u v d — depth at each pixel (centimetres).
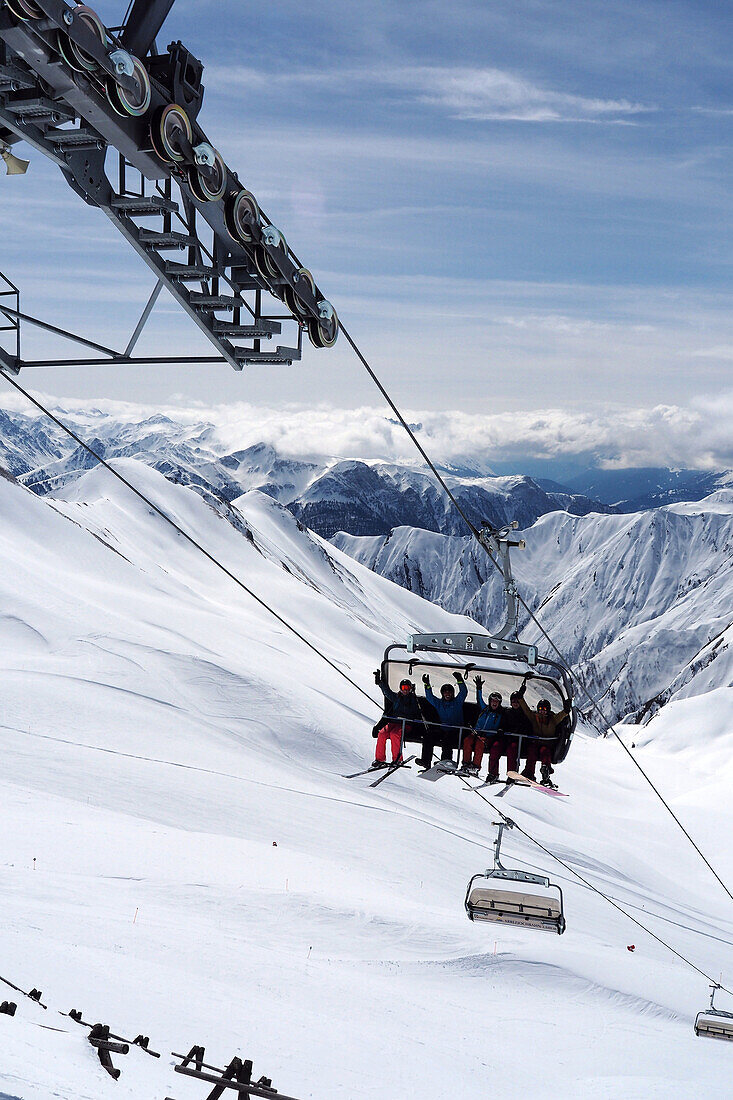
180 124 900
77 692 10050
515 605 1622
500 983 4603
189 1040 2622
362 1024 3331
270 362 1159
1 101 836
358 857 7094
